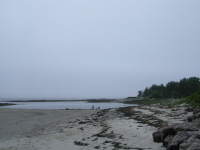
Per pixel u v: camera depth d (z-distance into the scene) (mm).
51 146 9352
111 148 8531
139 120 18266
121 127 14234
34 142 10367
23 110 37000
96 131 13094
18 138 11648
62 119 22047
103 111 35062
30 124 17859
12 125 17234
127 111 32125
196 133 7461
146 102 100188
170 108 29141
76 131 13422
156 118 18422
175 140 7152
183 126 8883
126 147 8539
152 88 151125
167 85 119250
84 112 33188
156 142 9078
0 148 9219
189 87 106188
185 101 33281
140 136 10711
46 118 23125
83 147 8898
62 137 11453
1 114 27797
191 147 6055
